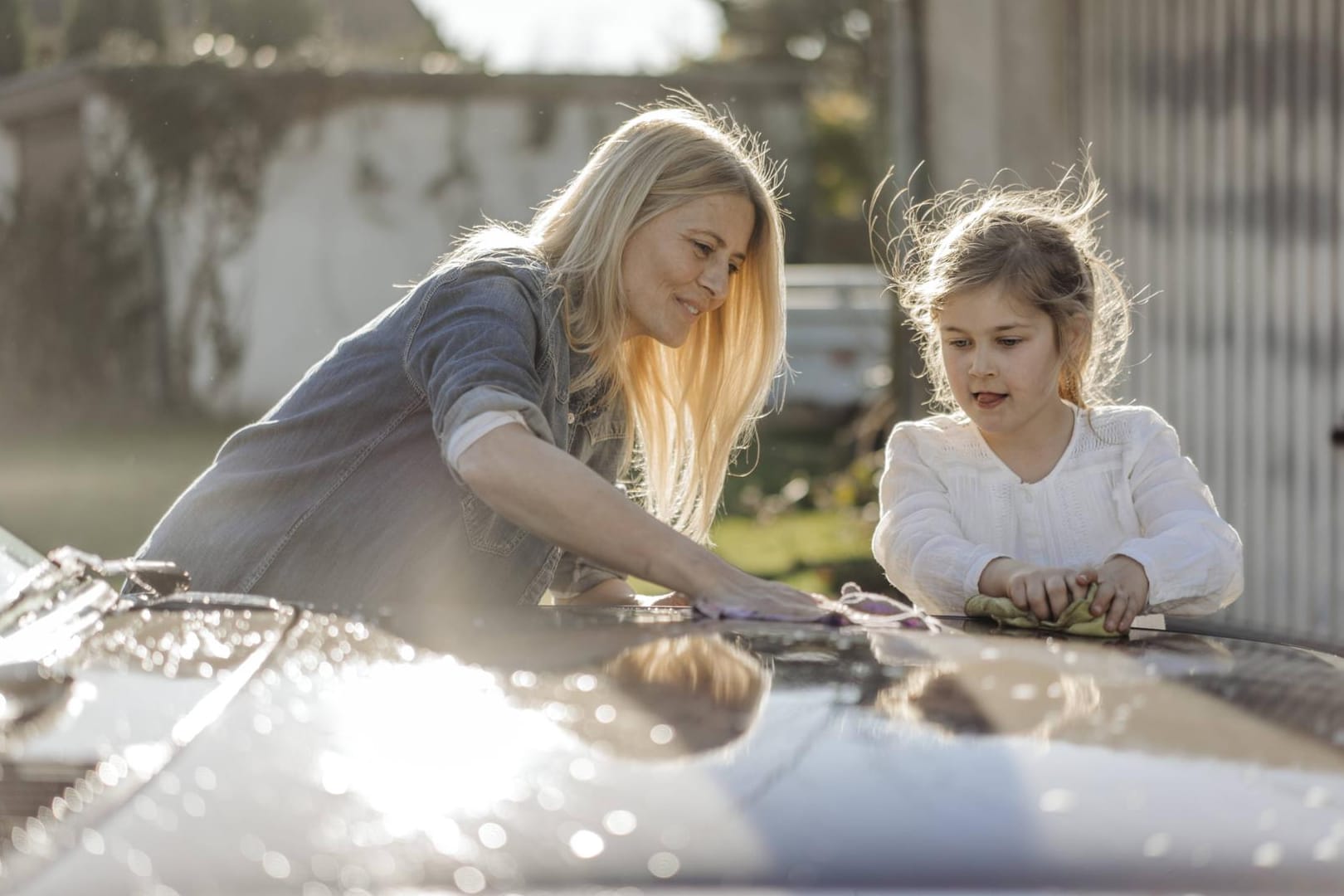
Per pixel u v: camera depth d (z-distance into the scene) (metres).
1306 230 5.17
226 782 0.89
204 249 16.33
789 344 13.90
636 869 0.79
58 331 15.90
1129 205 5.96
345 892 0.76
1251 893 0.80
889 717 1.06
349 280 16.84
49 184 16.27
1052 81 6.28
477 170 17.19
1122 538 2.33
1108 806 0.88
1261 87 5.30
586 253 2.28
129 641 1.25
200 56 16.27
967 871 0.80
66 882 0.78
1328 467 5.15
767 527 9.34
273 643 1.25
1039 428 2.39
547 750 0.96
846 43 28.34
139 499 9.80
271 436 2.30
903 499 2.40
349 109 16.72
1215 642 1.60
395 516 2.23
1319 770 0.97
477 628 1.39
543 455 1.81
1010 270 2.28
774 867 0.80
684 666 1.22
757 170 2.42
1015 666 1.26
